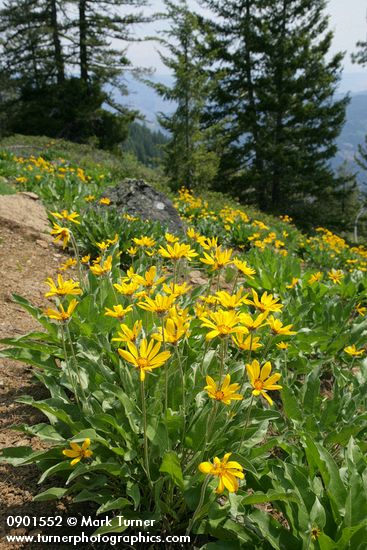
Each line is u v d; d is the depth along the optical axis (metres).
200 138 19.34
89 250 6.02
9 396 3.05
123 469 2.09
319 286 5.03
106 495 2.09
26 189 8.64
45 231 6.20
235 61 24.91
